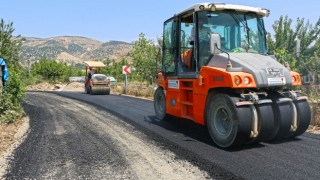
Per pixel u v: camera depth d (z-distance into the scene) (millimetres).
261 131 5539
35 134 7070
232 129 5406
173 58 7473
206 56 6188
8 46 13164
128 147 5832
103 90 19438
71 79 41188
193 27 6488
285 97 5938
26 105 13219
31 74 37719
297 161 4785
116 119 9039
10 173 4496
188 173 4391
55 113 10578
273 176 4176
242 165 4652
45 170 4605
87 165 4812
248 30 6477
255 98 5406
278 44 18531
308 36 19047
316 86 11414
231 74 5332
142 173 4430
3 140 6488
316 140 6098
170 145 5914
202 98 6199
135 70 24562
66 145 6039
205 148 5672
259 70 5504
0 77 9086
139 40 24094
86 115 10008
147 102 13695
